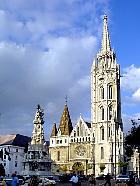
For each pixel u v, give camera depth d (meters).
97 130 186.12
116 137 180.00
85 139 187.12
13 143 185.00
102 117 187.38
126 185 71.69
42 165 106.44
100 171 178.25
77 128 191.75
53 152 195.62
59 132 196.88
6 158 176.75
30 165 106.62
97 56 199.62
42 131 111.31
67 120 199.12
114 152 177.88
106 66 194.00
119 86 194.00
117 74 193.38
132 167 179.25
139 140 88.25
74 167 186.25
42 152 107.88
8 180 54.97
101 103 189.25
